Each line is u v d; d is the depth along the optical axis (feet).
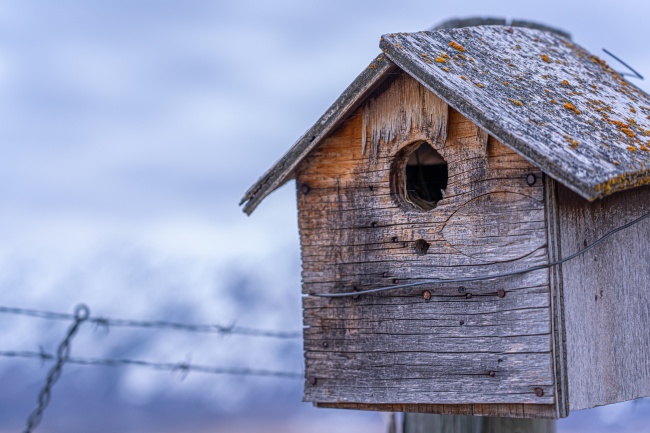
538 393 22.85
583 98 25.82
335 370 25.61
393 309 24.91
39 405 27.63
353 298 25.43
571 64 28.55
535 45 28.73
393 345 24.88
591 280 24.23
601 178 20.98
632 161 22.76
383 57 23.79
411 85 24.53
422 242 24.64
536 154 21.24
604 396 24.35
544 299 22.90
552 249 22.99
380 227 25.05
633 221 25.26
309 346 25.95
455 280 23.84
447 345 24.14
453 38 25.95
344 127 25.50
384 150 24.93
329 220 25.70
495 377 23.47
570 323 23.38
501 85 24.18
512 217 23.27
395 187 25.21
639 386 25.73
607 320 24.67
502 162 23.38
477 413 23.94
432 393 24.27
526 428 28.19
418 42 24.53
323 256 25.77
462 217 23.94
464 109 22.38
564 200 23.50
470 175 23.81
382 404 25.18
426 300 24.44
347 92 24.32
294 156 25.34
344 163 25.50
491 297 23.62
